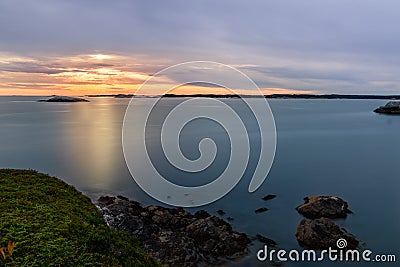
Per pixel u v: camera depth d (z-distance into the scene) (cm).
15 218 1075
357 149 5612
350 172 3978
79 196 1545
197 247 1900
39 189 1472
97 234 1048
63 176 3691
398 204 2828
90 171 3903
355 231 2239
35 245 920
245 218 2452
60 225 1060
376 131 8056
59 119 10512
